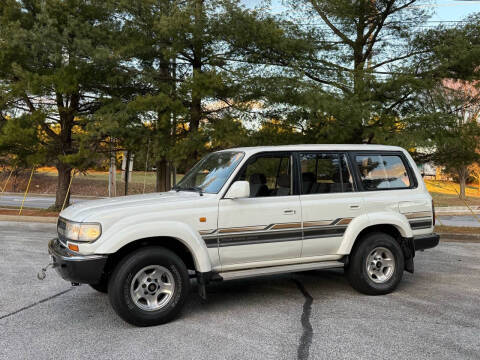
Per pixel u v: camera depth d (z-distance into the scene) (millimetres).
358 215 5684
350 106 11281
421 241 6047
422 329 4445
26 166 16078
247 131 12844
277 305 5305
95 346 4008
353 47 13367
